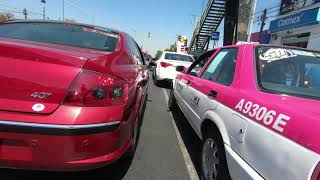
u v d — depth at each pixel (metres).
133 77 3.57
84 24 4.28
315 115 2.11
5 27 3.88
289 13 19.59
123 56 3.70
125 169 3.90
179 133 5.72
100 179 3.54
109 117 2.78
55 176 3.50
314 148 1.84
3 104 2.60
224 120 3.07
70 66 2.72
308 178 1.80
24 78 2.64
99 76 2.81
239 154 2.63
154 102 8.91
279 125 2.19
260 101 2.60
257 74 3.09
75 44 3.59
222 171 3.00
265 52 3.41
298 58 3.36
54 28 3.94
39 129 2.55
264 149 2.25
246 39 17.25
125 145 3.22
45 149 2.59
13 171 3.53
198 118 4.10
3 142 2.58
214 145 3.40
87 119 2.65
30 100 2.63
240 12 17.17
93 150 2.72
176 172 3.97
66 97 2.66
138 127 4.80
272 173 2.13
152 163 4.18
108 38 3.98
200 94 4.25
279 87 2.94
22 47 2.68
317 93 2.92
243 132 2.62
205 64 4.89
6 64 2.67
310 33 17.27
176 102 6.99
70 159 2.64
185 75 6.09
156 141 5.14
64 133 2.57
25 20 4.20
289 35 19.41
